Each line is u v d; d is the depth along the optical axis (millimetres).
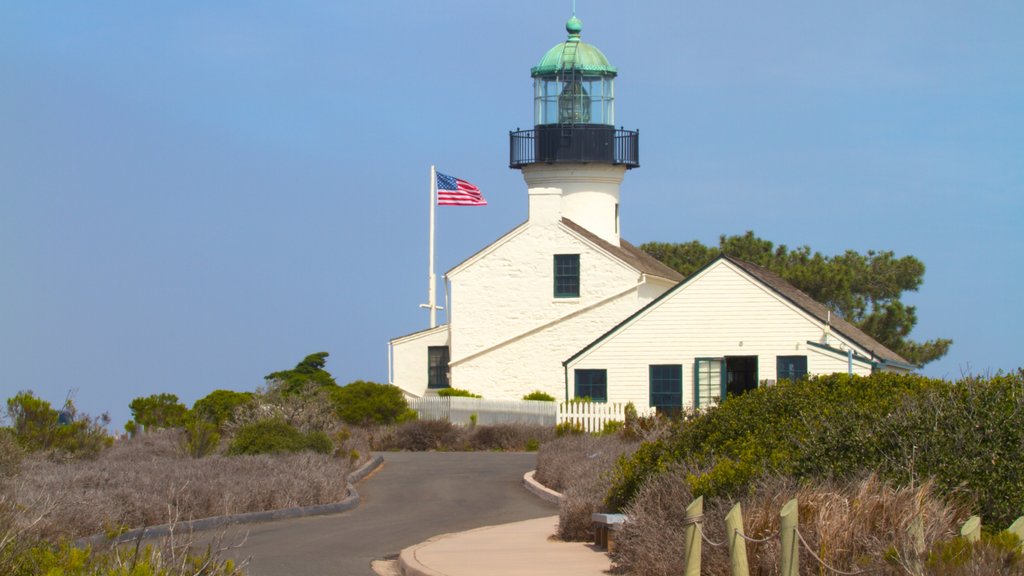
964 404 18000
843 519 15492
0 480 23891
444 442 51312
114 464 31016
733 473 18469
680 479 19516
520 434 50688
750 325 47594
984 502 16516
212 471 30141
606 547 21781
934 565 13477
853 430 18297
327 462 33812
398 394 58844
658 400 48594
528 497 32219
